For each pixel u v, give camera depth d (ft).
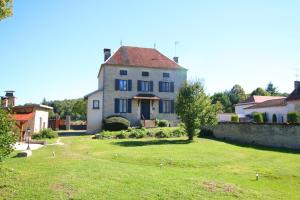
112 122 109.09
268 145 82.28
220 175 43.86
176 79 130.72
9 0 41.32
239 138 92.38
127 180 34.32
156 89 127.95
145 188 31.63
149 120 116.37
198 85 86.63
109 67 123.65
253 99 169.68
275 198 32.96
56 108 286.25
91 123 120.78
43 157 52.95
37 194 28.07
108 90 122.72
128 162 51.98
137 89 125.80
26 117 90.53
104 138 94.02
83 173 36.68
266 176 44.57
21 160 48.34
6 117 33.32
